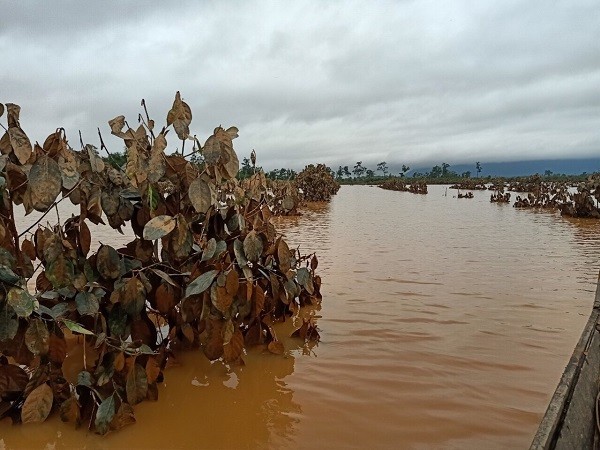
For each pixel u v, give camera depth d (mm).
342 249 7848
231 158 3205
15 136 2525
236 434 2240
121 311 2803
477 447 2092
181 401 2586
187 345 3314
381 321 3900
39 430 2312
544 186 25156
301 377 2846
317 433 2223
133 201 3221
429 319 3947
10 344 2443
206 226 3246
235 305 3062
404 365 2986
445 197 29844
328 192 25500
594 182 14727
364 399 2543
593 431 2084
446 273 5828
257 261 3545
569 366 2295
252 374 2920
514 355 3143
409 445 2107
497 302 4473
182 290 3199
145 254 3145
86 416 2371
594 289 4973
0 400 2393
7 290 2262
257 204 4039
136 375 2469
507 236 9656
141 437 2236
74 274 2723
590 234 10008
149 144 3395
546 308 4262
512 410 2404
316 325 3818
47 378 2410
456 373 2859
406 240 9016
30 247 3045
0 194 2621
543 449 1571
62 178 2654
